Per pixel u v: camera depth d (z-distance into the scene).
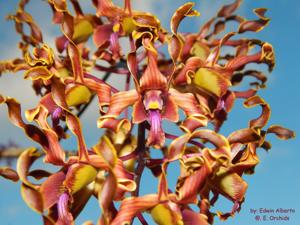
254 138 0.14
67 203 0.13
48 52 0.14
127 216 0.13
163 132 0.13
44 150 0.13
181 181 0.13
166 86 0.13
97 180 0.14
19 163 0.12
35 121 0.13
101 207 0.12
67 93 0.14
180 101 0.14
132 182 0.13
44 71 0.13
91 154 0.13
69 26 0.14
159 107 0.13
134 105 0.13
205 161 0.13
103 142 0.12
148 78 0.13
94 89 0.14
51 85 0.13
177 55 0.13
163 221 0.13
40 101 0.14
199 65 0.14
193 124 0.13
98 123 0.13
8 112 0.13
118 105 0.13
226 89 0.14
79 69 0.14
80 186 0.13
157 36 0.13
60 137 0.14
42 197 0.12
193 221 0.14
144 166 0.14
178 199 0.13
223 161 0.13
